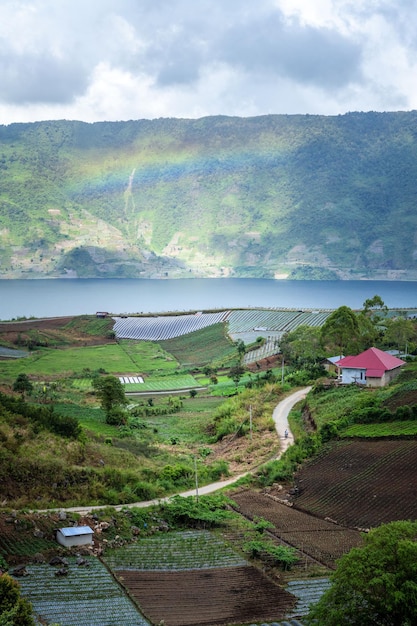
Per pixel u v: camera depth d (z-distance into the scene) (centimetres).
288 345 16600
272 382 13925
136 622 4591
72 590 5028
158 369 18562
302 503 7488
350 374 12400
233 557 5953
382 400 10469
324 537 6431
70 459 8206
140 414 12938
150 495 7681
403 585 3797
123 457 8912
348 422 9788
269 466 8719
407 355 14262
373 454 8438
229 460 9550
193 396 14800
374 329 15838
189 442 10962
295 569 5734
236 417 11525
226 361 18475
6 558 5497
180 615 4747
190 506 7100
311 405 11444
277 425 10906
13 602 3975
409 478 7519
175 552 6047
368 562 3909
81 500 7225
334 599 3934
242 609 4875
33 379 16112
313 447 9081
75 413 11856
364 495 7338
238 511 7356
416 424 9144
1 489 7006
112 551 5969
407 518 6612
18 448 7956
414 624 3728
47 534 6075
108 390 11969
